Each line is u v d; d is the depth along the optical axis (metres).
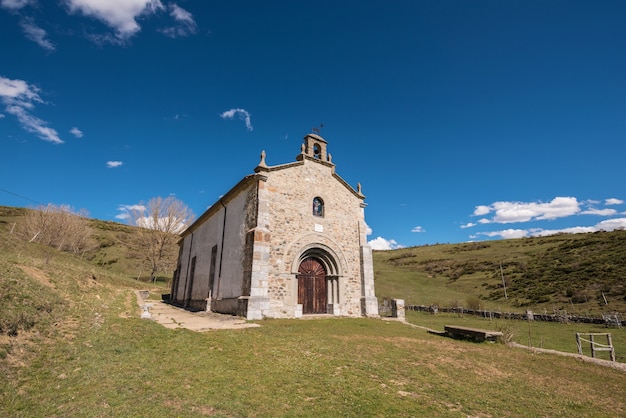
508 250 63.25
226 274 17.28
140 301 20.73
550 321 23.48
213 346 8.39
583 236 53.97
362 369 7.10
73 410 4.38
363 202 19.78
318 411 4.84
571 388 7.02
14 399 4.54
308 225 16.81
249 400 5.09
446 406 5.36
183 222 45.78
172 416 4.39
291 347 8.73
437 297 41.94
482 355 9.34
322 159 18.88
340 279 17.25
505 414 5.26
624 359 11.83
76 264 29.31
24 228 44.28
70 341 7.40
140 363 6.54
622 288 28.11
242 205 17.02
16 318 7.18
